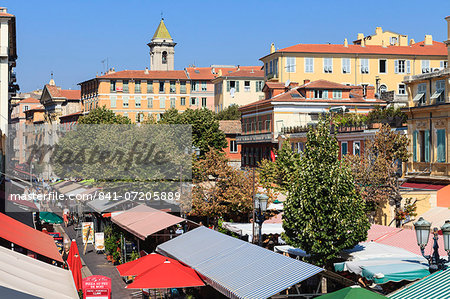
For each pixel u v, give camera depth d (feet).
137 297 116.78
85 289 95.86
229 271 81.61
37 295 49.83
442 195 149.48
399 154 165.89
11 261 66.85
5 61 262.88
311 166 96.12
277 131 274.57
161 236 143.74
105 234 173.27
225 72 529.45
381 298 55.31
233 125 364.79
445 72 157.89
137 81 489.67
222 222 156.15
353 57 352.28
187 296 109.09
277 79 343.46
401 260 89.92
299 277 70.85
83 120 338.54
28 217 212.23
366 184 149.48
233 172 168.04
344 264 91.04
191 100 499.10
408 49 360.69
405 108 172.24
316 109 276.82
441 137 159.63
